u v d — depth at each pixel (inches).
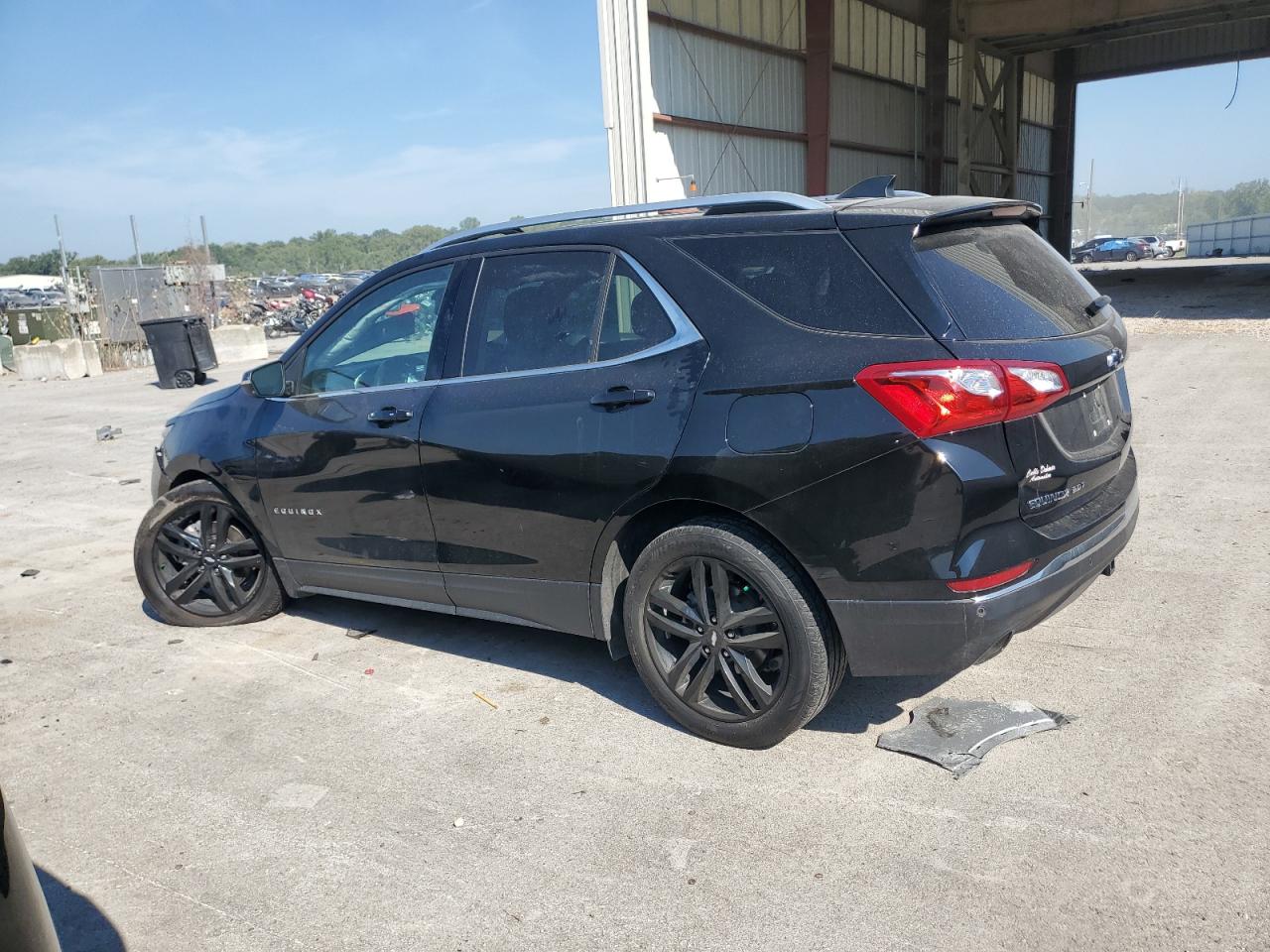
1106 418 137.3
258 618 196.9
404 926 103.9
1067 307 131.7
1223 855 105.5
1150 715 135.9
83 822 127.3
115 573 240.5
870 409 115.7
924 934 97.3
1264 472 255.1
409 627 190.9
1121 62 1550.2
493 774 133.4
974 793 120.2
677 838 116.0
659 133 623.8
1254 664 148.9
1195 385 395.2
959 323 115.6
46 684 172.9
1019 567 116.8
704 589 133.0
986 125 1285.7
